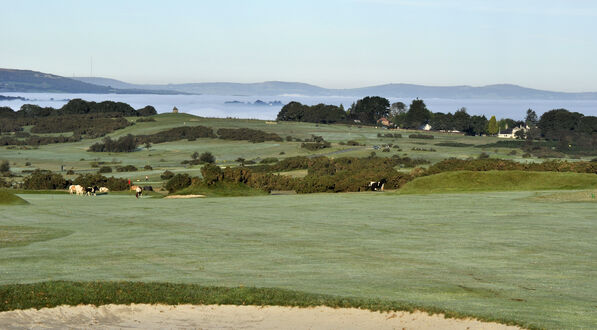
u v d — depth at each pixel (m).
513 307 16.72
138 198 64.44
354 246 28.78
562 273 22.08
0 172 154.75
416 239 31.06
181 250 27.64
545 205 45.69
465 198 51.88
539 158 173.38
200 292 17.58
